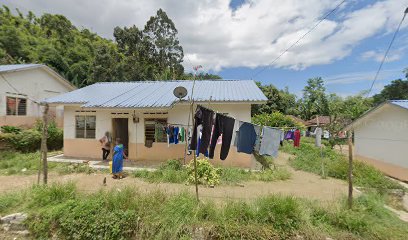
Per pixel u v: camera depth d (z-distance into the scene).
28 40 24.59
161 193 5.42
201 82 14.13
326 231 4.41
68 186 5.73
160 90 12.52
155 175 8.39
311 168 10.69
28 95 15.66
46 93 17.31
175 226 4.40
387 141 10.80
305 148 15.62
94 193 5.57
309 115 39.06
